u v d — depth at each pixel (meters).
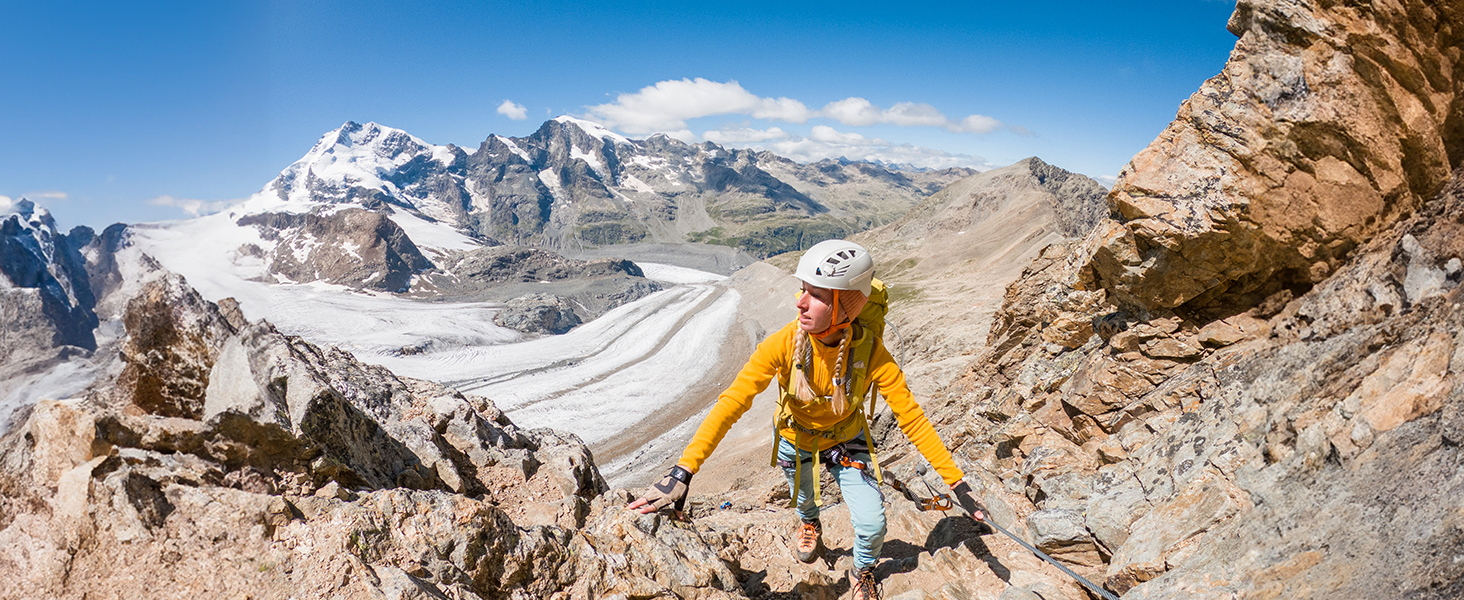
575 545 4.18
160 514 3.18
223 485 3.50
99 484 3.13
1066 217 171.50
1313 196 6.46
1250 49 6.77
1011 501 6.63
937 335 70.81
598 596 3.99
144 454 3.34
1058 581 4.99
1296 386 5.20
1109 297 8.66
